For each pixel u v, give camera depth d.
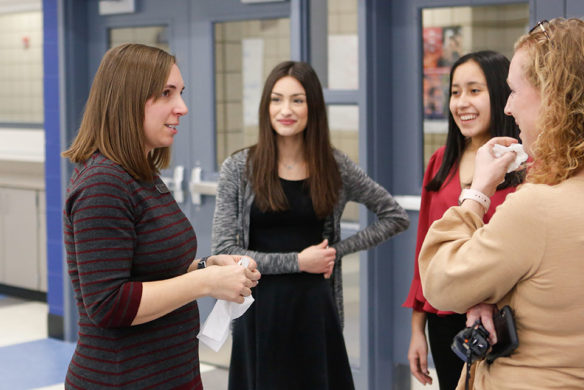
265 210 2.58
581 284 1.30
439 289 1.43
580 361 1.33
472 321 1.45
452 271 1.40
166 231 1.75
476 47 3.38
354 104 3.65
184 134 4.49
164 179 4.57
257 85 4.18
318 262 2.50
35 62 6.31
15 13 6.38
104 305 1.62
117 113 1.73
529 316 1.36
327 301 2.61
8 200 5.97
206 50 4.35
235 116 4.29
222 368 4.31
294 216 2.60
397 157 3.64
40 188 5.75
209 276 1.71
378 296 3.63
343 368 2.63
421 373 2.45
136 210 1.71
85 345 1.72
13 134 6.41
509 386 1.38
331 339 2.62
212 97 4.35
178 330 1.78
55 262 4.97
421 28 3.51
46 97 4.93
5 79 6.52
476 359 1.44
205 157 4.42
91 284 1.63
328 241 2.72
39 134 6.23
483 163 1.56
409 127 3.59
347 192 2.76
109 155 1.72
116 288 1.63
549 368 1.35
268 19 4.09
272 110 2.59
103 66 1.77
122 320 1.63
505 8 3.29
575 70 1.31
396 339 3.70
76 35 4.82
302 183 2.62
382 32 3.56
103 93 1.75
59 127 4.87
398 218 2.79
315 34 3.75
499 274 1.35
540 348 1.35
